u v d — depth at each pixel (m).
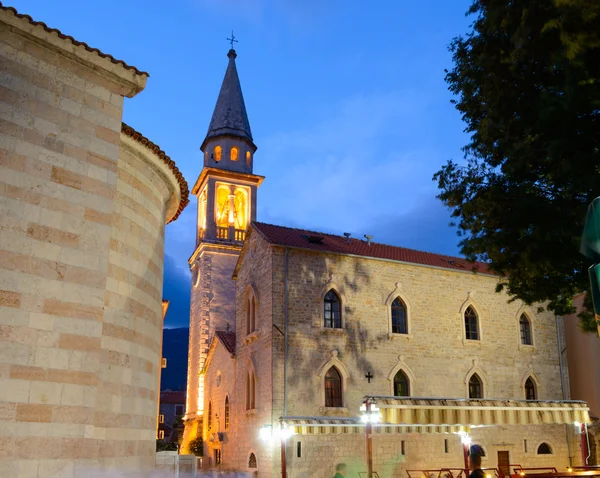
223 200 54.06
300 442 29.45
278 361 30.34
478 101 17.08
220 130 56.59
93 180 12.32
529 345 37.53
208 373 44.03
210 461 39.97
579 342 38.72
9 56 11.63
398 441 31.61
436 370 34.12
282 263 32.00
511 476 19.16
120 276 14.69
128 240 15.19
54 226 11.52
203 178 55.03
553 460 35.72
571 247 14.53
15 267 10.85
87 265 11.82
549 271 16.42
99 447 13.05
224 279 50.59
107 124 12.83
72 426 10.95
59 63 12.34
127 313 14.73
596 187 12.96
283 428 27.69
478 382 35.44
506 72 15.23
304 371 30.75
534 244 14.78
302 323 31.42
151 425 15.63
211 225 52.16
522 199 14.91
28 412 10.47
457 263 38.44
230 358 38.03
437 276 36.06
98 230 12.16
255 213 54.50
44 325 10.99
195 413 46.91
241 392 34.59
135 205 15.65
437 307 35.41
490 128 15.64
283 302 31.34
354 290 33.34
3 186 11.02
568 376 38.72
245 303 35.50
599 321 5.68
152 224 16.48
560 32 12.09
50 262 11.32
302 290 31.97
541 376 37.44
